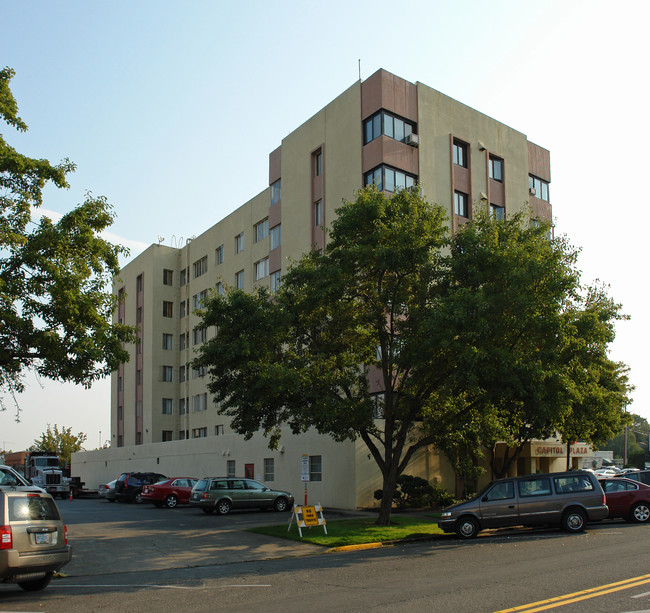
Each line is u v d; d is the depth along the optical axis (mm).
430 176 35469
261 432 35844
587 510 18984
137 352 58438
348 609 9203
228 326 20984
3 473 21125
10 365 15977
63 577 13875
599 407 26703
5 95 16422
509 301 18688
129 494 40219
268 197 45812
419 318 19828
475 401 20828
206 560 15906
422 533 19531
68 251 16297
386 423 22406
